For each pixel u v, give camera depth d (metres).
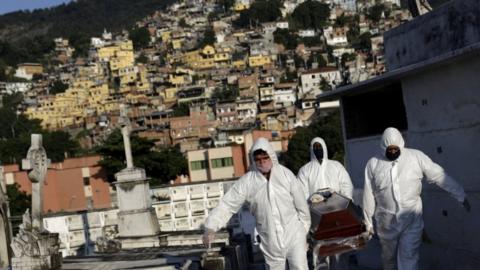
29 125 142.88
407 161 7.48
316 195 7.68
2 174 13.98
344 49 190.12
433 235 8.92
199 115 116.69
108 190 57.00
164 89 170.00
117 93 180.25
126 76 187.25
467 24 8.75
